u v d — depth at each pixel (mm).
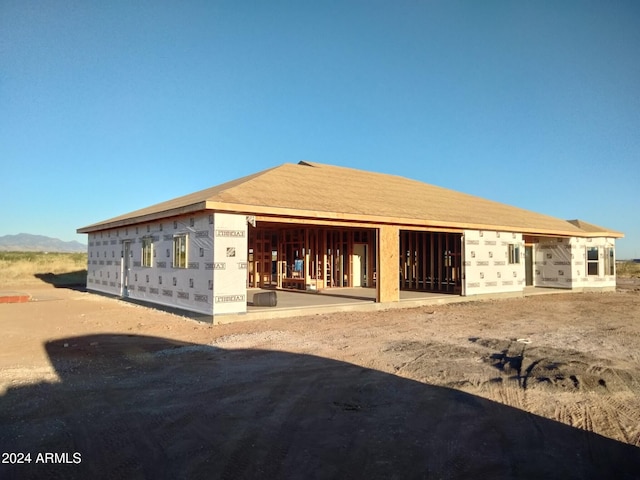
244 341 9469
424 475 3990
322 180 18234
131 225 17500
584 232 23344
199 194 18594
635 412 5602
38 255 51250
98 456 4289
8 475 3916
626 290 24984
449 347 9039
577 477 3988
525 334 10609
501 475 4004
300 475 3961
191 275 12969
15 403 5688
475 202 23359
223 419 5227
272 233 24125
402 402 5852
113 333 10484
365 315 13711
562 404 5852
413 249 23078
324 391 6250
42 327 11359
